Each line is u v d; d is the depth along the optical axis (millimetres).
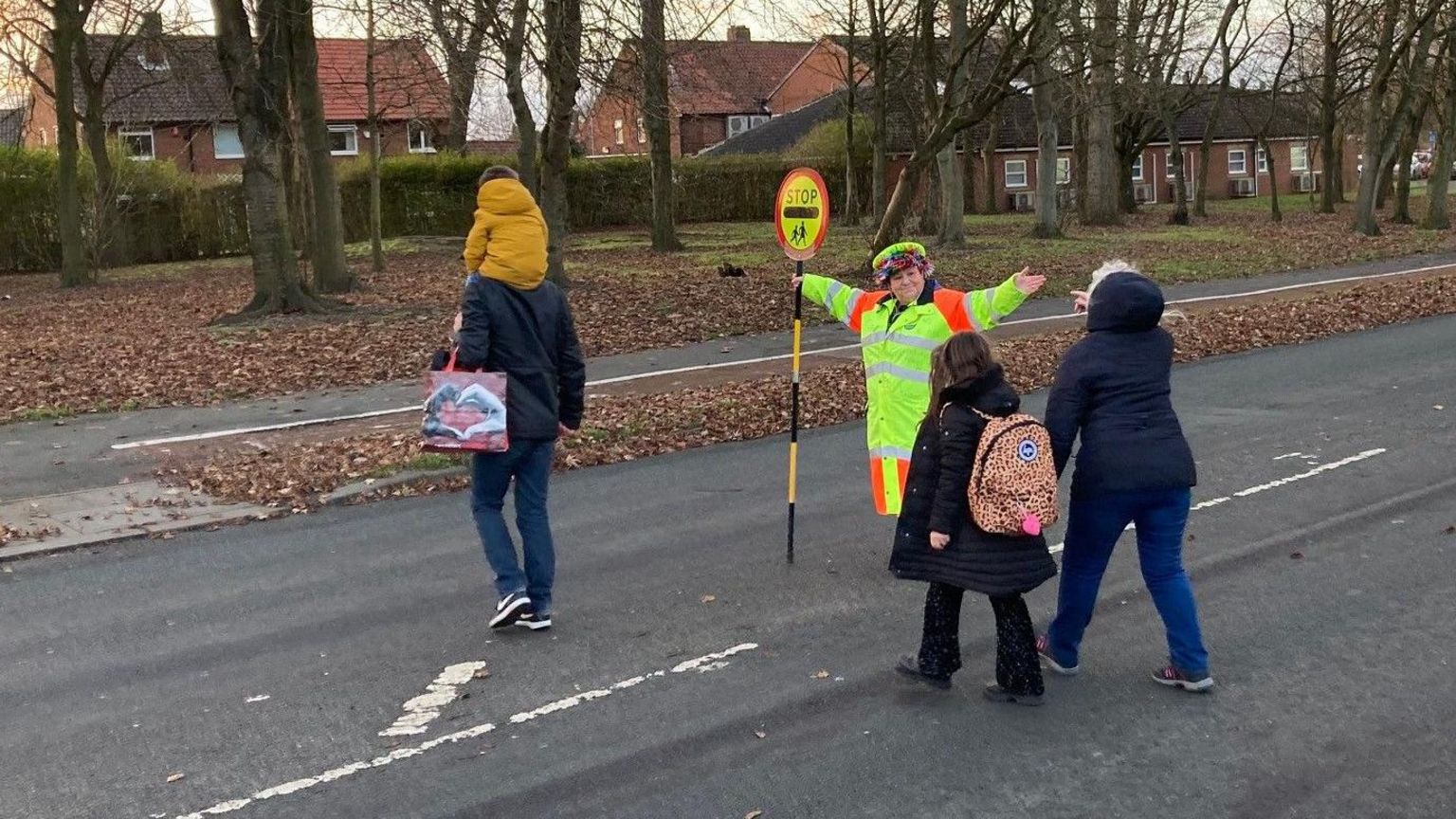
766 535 7824
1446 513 7793
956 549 4977
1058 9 20188
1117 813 4164
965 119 21375
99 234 30312
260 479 9391
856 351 15500
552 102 21156
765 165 52406
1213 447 9859
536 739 4871
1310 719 4879
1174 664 5191
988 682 5340
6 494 9195
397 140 51531
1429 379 12742
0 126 51312
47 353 16172
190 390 13461
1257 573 6746
